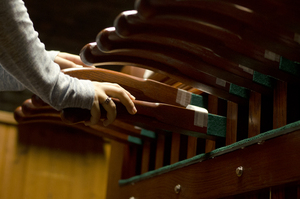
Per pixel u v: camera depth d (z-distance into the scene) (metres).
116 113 0.94
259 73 1.00
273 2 0.66
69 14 3.19
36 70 0.78
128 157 1.65
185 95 1.17
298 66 0.94
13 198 1.95
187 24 0.77
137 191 1.45
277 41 0.78
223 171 1.01
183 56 0.91
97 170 2.19
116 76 1.07
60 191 2.06
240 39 0.81
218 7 0.70
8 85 1.06
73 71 1.02
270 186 0.87
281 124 0.97
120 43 0.84
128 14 0.74
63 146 2.13
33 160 2.04
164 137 1.41
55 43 3.20
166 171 1.27
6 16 0.72
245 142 0.95
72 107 0.88
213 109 1.18
